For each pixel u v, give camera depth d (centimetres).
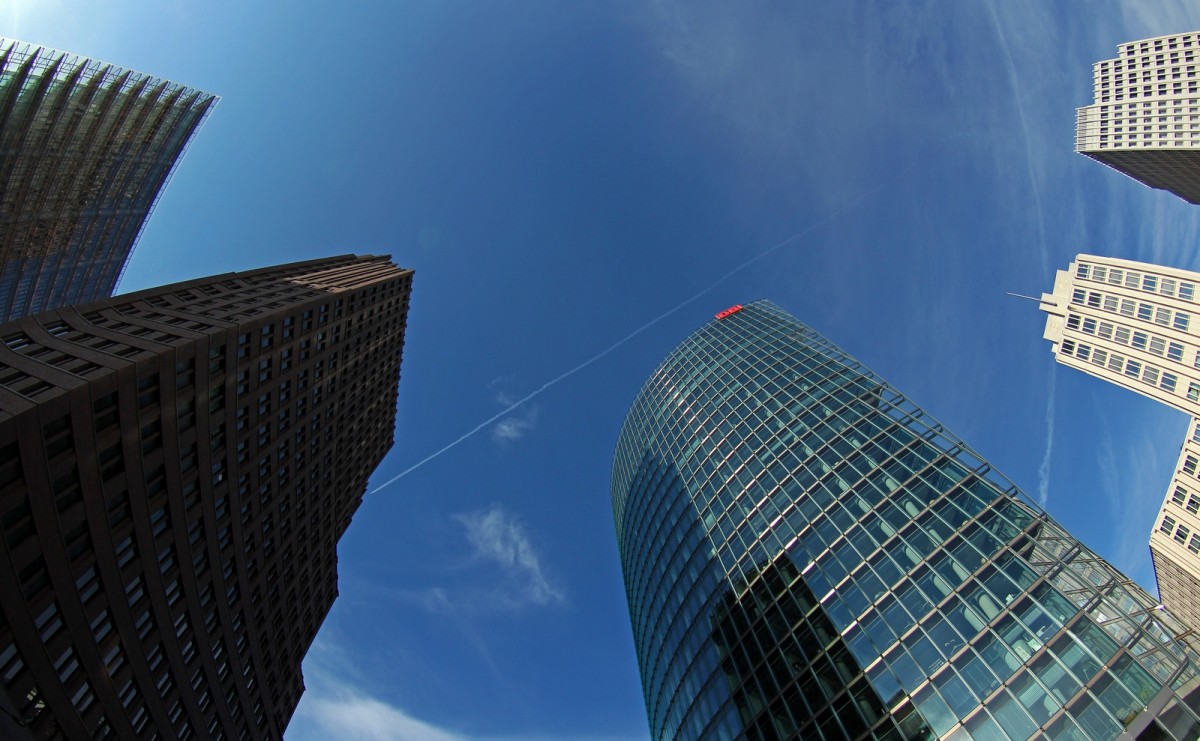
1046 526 3944
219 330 4728
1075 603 3347
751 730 4328
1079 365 12606
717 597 5544
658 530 7412
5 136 7312
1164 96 16750
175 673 4688
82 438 3447
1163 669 2858
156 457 4072
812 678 4075
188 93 9769
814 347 8062
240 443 5141
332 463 7025
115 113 8669
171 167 10506
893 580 4119
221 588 5119
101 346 4044
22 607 3228
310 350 6250
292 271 7431
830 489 5300
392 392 8688
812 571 4700
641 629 7394
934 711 3259
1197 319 10562
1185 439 11725
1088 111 18312
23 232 8519
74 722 3738
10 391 3216
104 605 3806
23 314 9400
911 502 4650
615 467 10756
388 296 8269
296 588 6638
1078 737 2752
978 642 3416
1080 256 12825
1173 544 11719
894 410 5856
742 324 9962
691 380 9106
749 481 6212
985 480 4512
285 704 6875
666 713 5866
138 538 4006
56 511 3309
